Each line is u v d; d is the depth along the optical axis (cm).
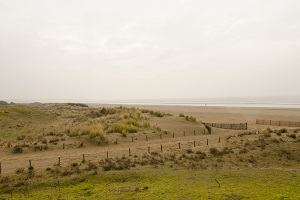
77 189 1232
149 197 1027
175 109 10144
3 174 1509
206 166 1664
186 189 1109
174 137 2995
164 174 1416
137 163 1723
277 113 7494
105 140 2600
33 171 1548
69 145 2416
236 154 1938
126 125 3131
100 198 1063
